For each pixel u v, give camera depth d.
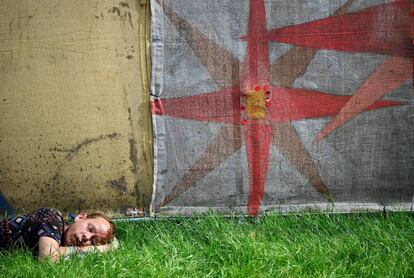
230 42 5.32
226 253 4.46
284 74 5.36
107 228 4.66
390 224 4.92
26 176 5.38
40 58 5.26
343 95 5.40
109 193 5.44
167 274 4.02
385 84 5.39
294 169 5.45
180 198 5.46
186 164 5.42
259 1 5.29
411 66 5.38
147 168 5.43
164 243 4.62
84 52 5.28
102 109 5.34
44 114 5.32
